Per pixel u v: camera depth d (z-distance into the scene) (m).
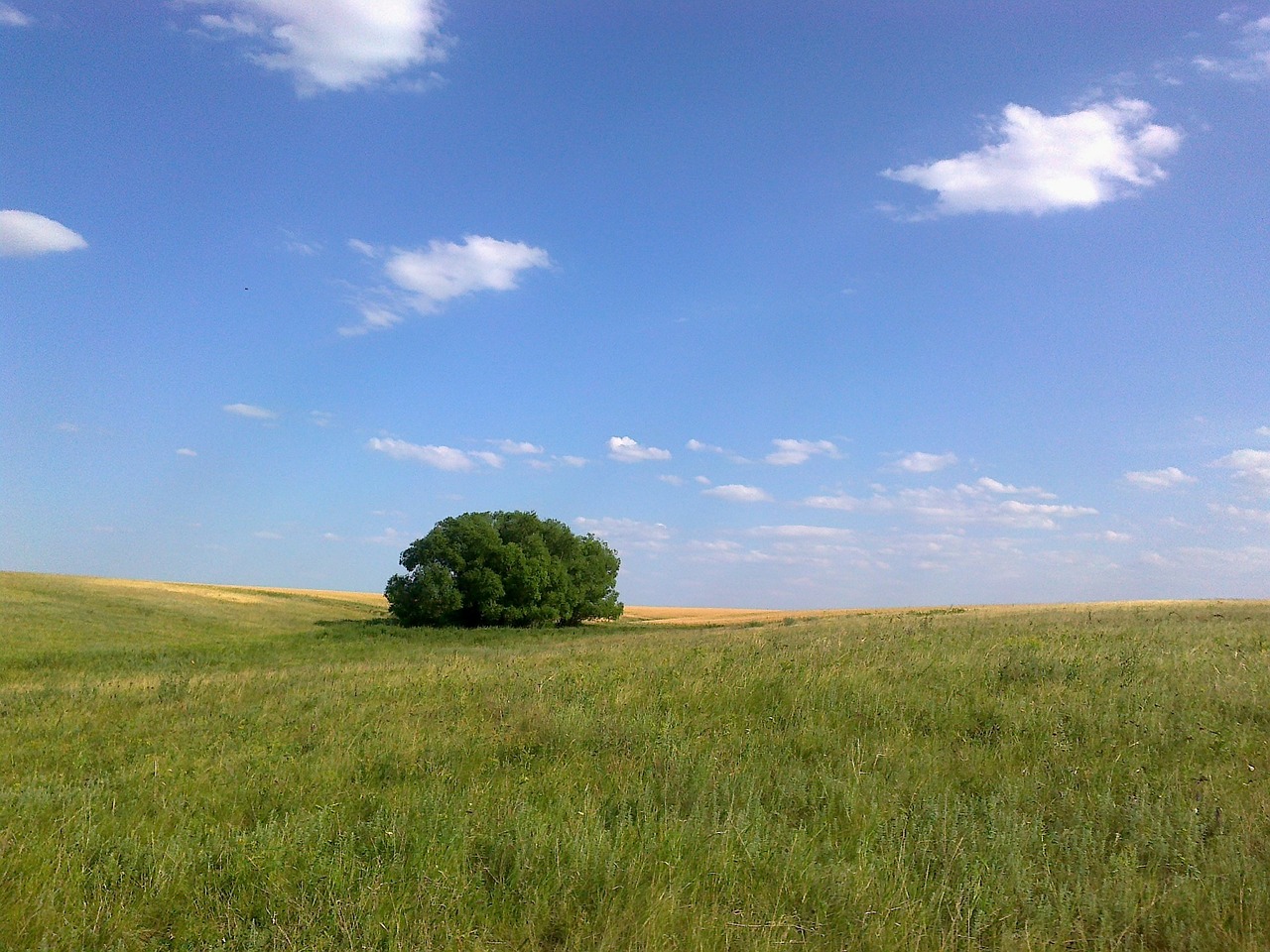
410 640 49.31
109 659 31.97
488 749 8.78
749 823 6.02
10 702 15.48
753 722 9.60
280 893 5.14
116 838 6.17
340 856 5.50
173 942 4.71
